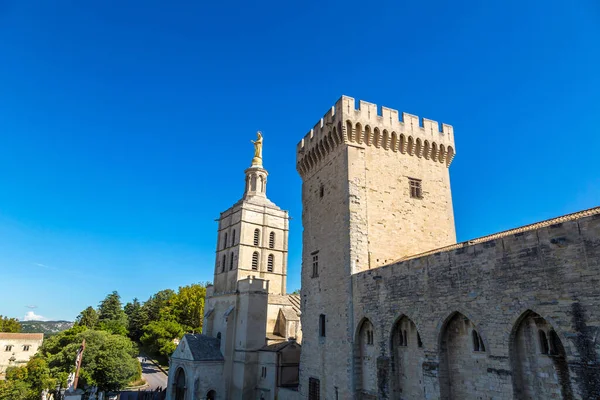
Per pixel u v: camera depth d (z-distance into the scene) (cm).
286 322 6694
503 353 2039
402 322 2817
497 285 2117
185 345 5903
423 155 4116
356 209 3600
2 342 11494
